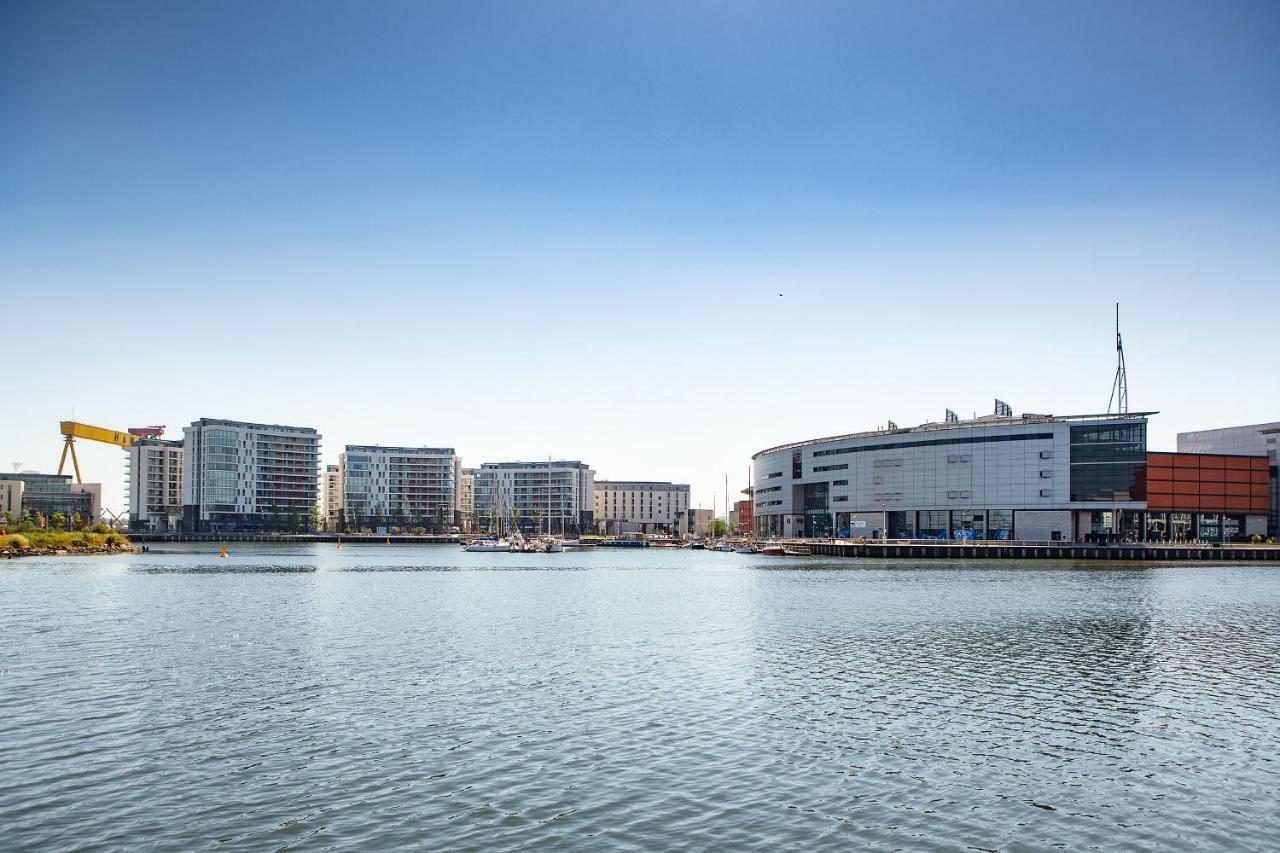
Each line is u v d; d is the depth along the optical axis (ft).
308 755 102.78
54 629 199.62
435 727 114.83
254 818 84.17
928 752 106.93
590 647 180.24
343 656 167.02
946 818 86.43
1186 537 615.16
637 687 140.46
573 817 85.30
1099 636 198.70
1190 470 608.19
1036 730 117.29
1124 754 107.04
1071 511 615.98
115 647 174.81
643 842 79.92
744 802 89.76
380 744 107.24
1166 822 85.97
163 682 140.87
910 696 136.15
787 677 149.89
